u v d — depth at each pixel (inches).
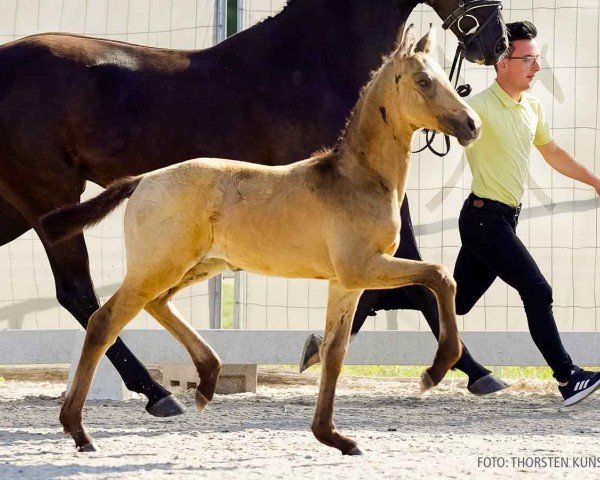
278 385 585.0
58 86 460.1
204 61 468.4
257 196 353.7
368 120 349.1
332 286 359.3
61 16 571.5
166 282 358.0
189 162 361.4
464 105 341.7
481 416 459.2
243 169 359.3
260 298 560.4
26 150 460.4
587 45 564.4
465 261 478.0
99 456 358.0
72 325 573.0
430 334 531.2
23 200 471.2
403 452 364.8
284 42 465.7
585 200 562.9
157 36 567.8
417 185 568.1
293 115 459.8
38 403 506.6
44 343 534.9
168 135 458.9
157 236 354.3
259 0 565.0
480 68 569.3
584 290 562.6
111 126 458.6
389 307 490.9
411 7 470.3
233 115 460.4
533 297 447.5
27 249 571.5
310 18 465.7
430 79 342.3
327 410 356.8
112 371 523.8
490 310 563.5
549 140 476.4
